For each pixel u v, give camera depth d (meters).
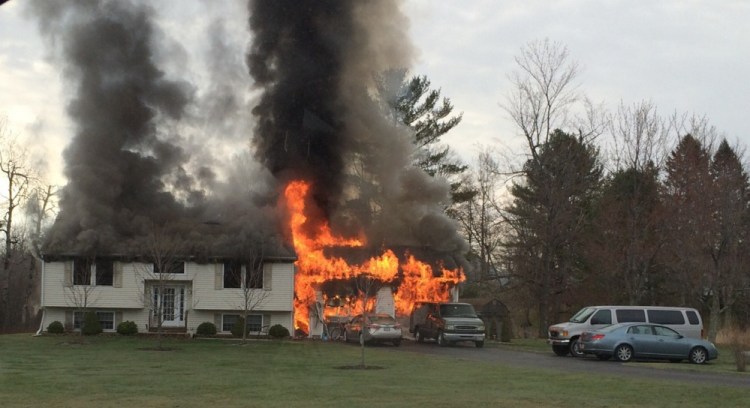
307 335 34.59
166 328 33.53
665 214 35.41
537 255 39.66
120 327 32.56
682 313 25.73
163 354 24.08
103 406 12.29
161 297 28.28
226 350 26.19
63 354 23.70
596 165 42.53
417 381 16.52
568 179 39.16
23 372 18.03
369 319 30.75
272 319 34.03
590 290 40.94
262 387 15.11
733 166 36.16
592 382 16.58
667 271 36.56
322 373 18.30
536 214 39.91
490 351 28.00
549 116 40.69
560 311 42.75
